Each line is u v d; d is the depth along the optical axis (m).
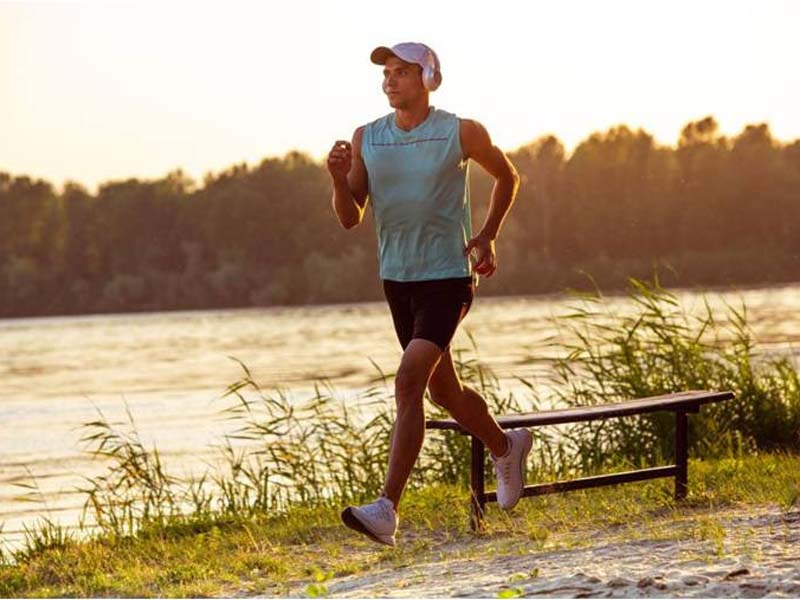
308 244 139.38
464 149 8.55
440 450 14.87
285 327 89.38
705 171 139.12
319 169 142.50
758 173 138.75
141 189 144.88
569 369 16.62
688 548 8.36
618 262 133.75
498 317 81.25
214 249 142.00
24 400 38.69
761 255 135.88
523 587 7.25
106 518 16.16
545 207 138.50
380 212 8.66
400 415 8.36
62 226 146.12
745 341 17.28
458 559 9.35
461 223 8.66
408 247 8.59
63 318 140.88
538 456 15.88
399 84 8.58
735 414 16.39
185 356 61.41
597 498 12.14
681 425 11.62
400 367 8.42
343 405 16.33
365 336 72.56
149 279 142.00
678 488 11.62
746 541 8.45
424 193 8.49
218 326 98.75
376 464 15.23
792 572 7.17
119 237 144.38
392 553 10.11
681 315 17.22
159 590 9.37
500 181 8.73
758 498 11.15
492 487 13.30
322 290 134.00
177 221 143.50
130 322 118.31
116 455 15.26
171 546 11.78
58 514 17.34
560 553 8.79
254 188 141.25
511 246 128.50
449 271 8.58
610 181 138.50
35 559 11.95
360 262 134.00
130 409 33.91
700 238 137.62
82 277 144.75
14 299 142.75
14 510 17.80
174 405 34.59
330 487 14.73
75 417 32.53
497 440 9.50
